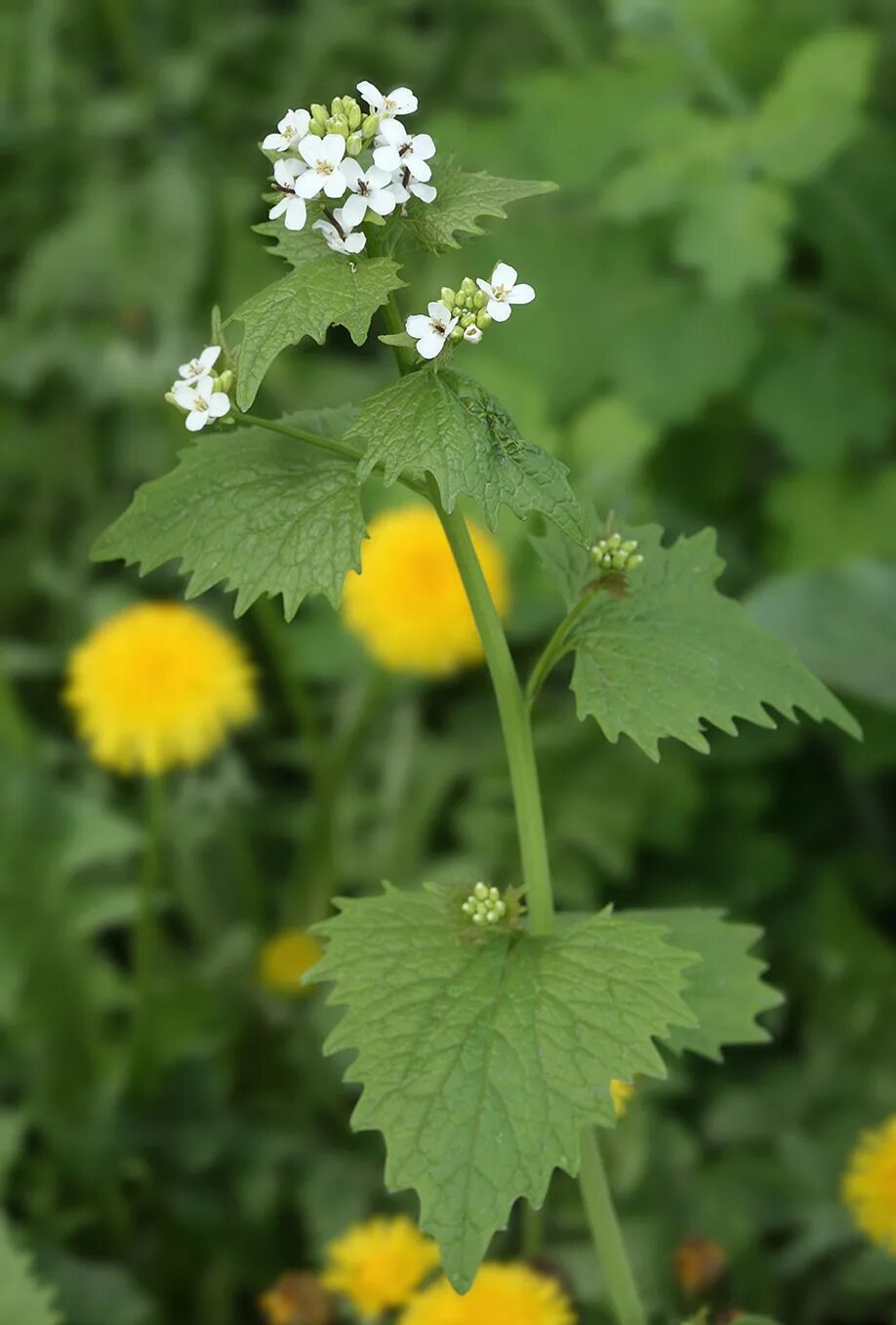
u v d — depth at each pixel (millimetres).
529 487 504
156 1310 699
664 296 996
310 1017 772
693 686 535
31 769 747
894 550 951
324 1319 618
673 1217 696
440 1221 505
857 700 892
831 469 980
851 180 1022
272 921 872
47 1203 707
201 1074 741
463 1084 514
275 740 980
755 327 974
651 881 893
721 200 908
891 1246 634
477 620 542
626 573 550
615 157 983
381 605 732
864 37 934
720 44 1008
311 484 532
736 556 995
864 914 935
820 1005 796
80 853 731
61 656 956
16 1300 615
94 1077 739
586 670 538
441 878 813
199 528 532
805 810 979
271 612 802
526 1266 626
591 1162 556
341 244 508
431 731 953
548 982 523
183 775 906
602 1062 513
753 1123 763
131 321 991
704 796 896
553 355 996
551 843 835
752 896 885
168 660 699
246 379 500
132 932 891
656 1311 668
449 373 512
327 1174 720
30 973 723
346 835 867
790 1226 732
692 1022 516
